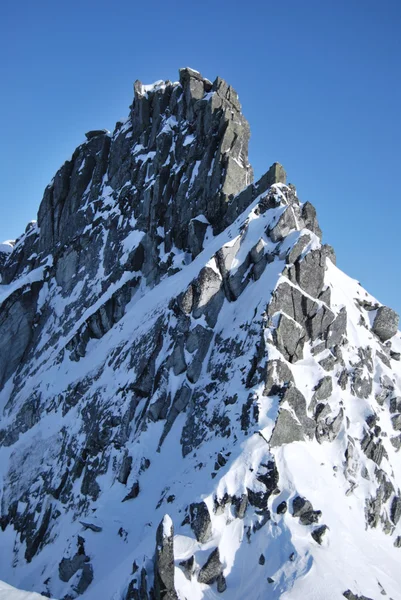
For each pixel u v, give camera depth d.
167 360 40.84
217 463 31.94
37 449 47.59
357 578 27.77
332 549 29.03
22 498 44.09
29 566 37.78
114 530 34.25
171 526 26.61
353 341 41.78
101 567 32.53
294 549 28.22
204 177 56.78
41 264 74.25
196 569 27.94
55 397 51.16
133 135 72.44
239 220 48.22
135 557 29.62
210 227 53.94
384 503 34.88
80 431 44.25
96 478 38.88
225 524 29.56
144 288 56.38
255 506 29.97
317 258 41.00
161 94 69.50
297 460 32.09
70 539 35.38
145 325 46.81
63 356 55.25
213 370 38.75
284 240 42.53
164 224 58.78
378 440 36.88
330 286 41.78
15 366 64.62
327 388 36.41
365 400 38.66
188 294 42.03
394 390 41.34
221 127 58.12
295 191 49.56
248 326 38.34
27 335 65.94
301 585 26.64
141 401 41.22
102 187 73.88
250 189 51.25
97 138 78.50
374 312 45.62
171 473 35.16
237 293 42.53
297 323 37.97
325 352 38.91
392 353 45.47
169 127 65.19
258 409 33.22
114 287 57.12
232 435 33.38
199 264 47.16
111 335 51.69
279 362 35.06
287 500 30.14
